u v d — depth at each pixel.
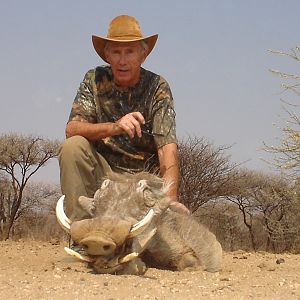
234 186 11.01
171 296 2.04
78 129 3.14
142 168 3.30
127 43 3.19
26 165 13.45
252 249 11.05
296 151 5.26
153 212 2.52
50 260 3.65
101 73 3.31
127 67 3.20
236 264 3.78
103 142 3.26
